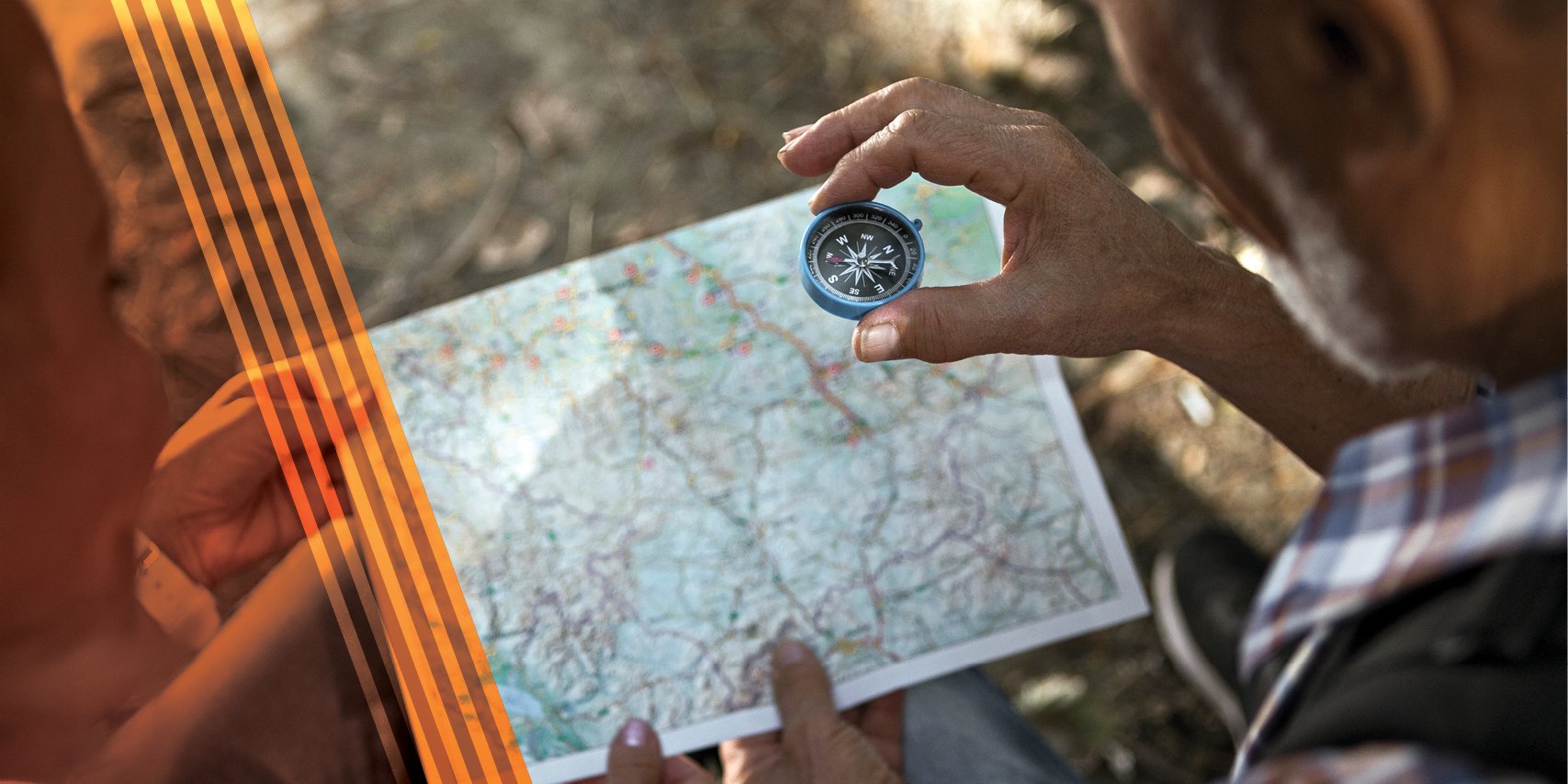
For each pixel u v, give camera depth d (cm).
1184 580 156
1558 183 49
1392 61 48
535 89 226
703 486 129
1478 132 49
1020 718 125
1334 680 57
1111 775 175
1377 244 53
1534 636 49
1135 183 206
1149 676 180
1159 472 191
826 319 134
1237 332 98
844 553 127
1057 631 124
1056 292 94
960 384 131
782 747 122
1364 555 57
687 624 125
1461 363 58
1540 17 45
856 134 101
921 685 124
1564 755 47
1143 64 55
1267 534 184
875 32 226
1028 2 221
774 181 217
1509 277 52
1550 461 50
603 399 133
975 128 94
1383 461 58
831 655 124
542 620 125
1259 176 55
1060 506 127
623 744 119
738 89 224
